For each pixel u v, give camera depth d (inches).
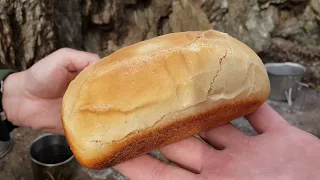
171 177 8.5
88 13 15.4
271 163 8.3
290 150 8.5
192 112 7.7
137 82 7.4
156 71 7.5
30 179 12.4
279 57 16.4
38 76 11.1
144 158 8.9
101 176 12.0
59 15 15.1
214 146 9.5
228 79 7.8
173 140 8.7
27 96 11.8
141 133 7.5
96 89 7.5
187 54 7.6
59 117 12.2
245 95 8.1
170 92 7.5
